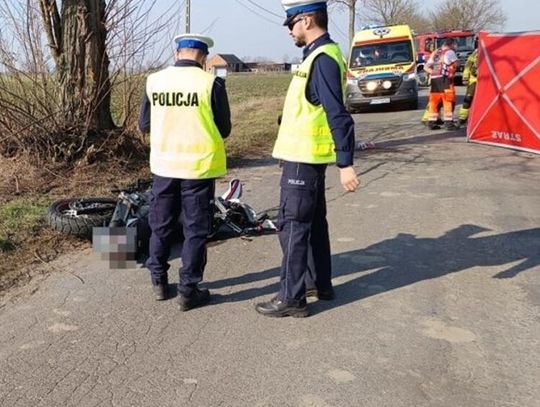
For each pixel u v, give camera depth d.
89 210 5.71
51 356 3.49
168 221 4.17
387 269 4.81
